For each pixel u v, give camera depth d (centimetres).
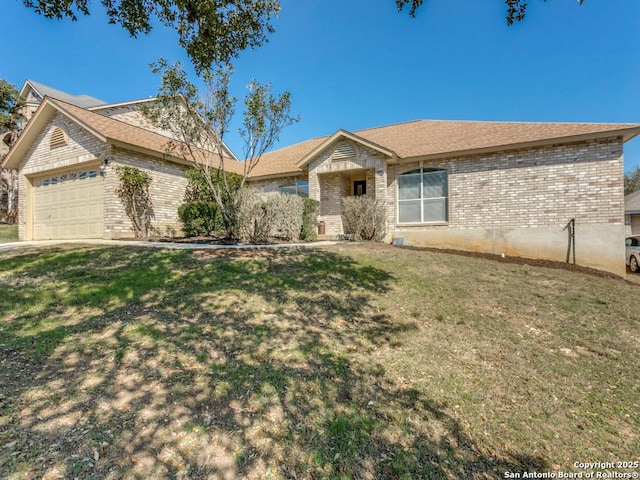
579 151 1068
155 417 265
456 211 1238
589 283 773
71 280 573
